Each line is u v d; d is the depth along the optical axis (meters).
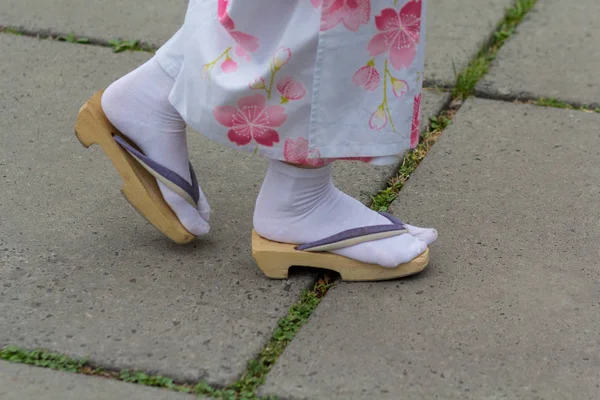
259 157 3.77
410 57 2.63
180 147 3.00
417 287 2.96
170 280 2.98
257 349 2.67
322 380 2.55
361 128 2.66
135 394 2.51
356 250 2.93
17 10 5.04
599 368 2.60
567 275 3.03
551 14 5.21
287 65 2.57
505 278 3.01
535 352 2.67
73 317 2.79
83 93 4.25
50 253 3.11
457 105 4.32
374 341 2.70
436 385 2.53
